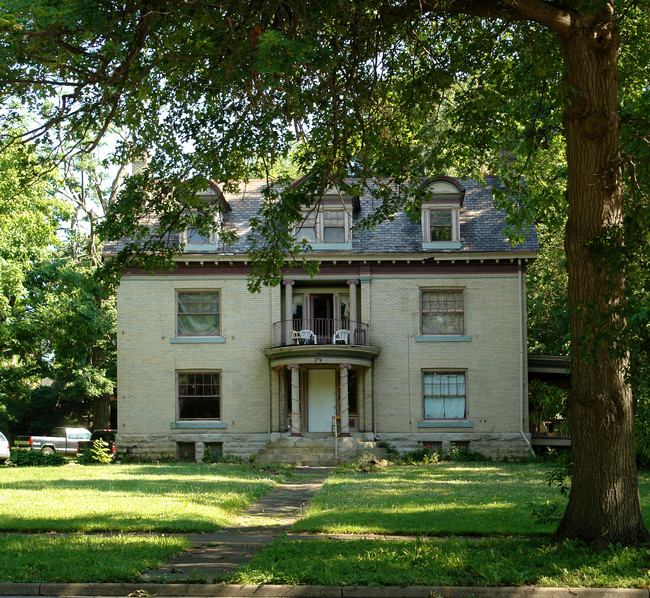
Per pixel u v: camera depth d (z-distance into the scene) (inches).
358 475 917.8
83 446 1440.7
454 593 328.2
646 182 505.7
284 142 579.8
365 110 563.2
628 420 399.5
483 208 1302.9
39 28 368.8
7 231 1127.6
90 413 2187.5
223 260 1244.5
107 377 1884.8
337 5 466.3
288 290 1250.6
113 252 1233.4
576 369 406.0
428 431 1237.7
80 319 1219.9
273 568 356.2
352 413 1267.2
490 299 1252.5
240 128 563.5
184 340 1250.6
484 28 597.6
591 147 410.0
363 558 376.8
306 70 463.8
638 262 444.1
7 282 1141.1
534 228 1264.8
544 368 1263.5
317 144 597.9
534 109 787.4
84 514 525.0
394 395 1243.2
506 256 1235.2
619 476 393.4
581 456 401.1
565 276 1534.2
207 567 380.2
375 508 563.5
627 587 327.0
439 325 1258.0
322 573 347.6
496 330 1246.9
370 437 1229.1
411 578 339.3
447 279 1256.8
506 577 339.0
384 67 576.1
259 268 625.3
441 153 676.7
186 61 463.8
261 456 1170.6
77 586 336.2
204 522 506.6
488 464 1120.8
